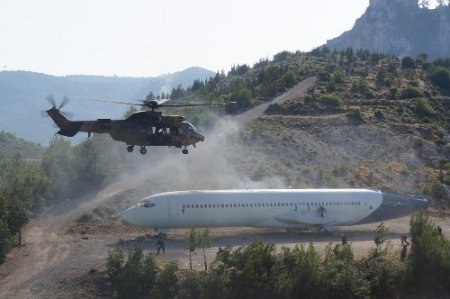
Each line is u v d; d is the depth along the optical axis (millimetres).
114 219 117500
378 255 87750
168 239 105188
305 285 75812
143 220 103250
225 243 103875
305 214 112000
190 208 104750
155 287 75688
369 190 119375
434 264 82875
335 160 163000
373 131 180125
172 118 81500
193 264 87562
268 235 112562
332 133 177375
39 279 83438
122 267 81375
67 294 79250
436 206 141250
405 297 82188
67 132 78875
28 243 101375
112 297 78375
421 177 156750
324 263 79250
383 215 117875
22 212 98750
